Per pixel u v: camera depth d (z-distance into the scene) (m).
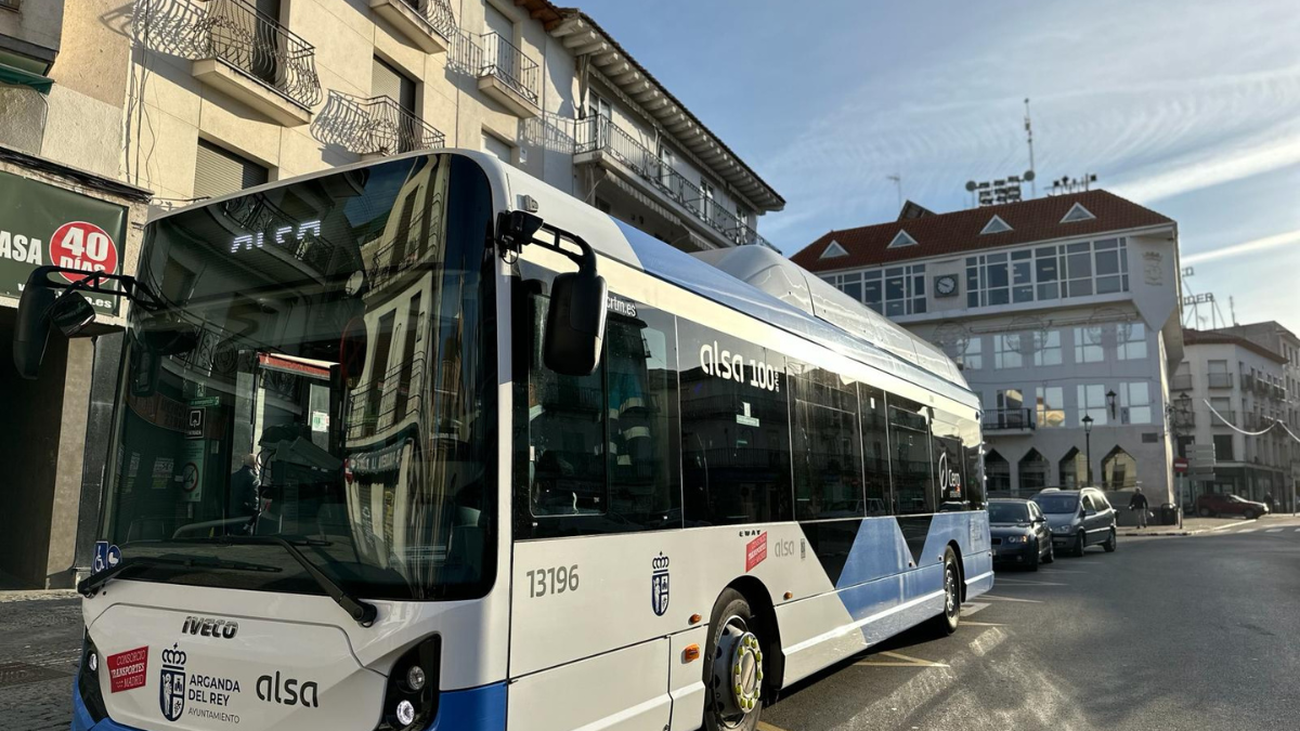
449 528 3.29
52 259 10.62
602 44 23.27
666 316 4.90
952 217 50.84
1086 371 45.66
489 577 3.32
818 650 6.23
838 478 6.96
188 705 3.55
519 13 21.59
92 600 3.98
